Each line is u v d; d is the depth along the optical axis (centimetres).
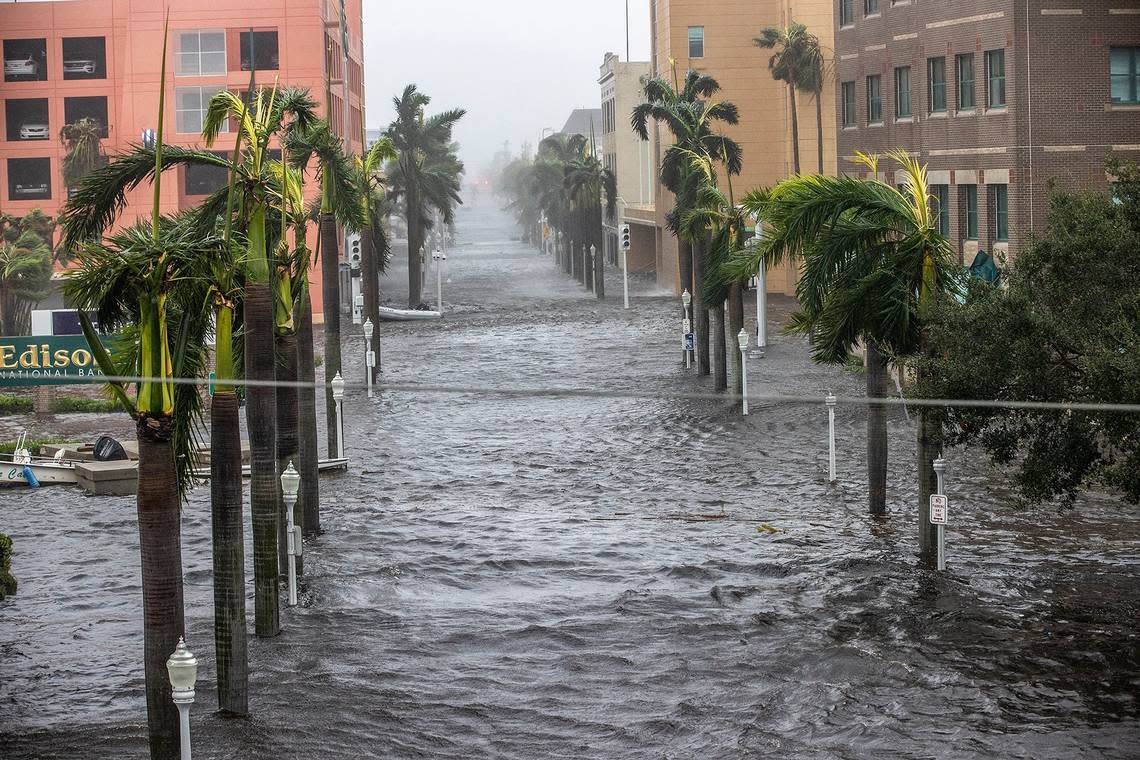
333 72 9694
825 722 1694
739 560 2492
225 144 8419
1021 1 4656
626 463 3547
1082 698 1741
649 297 9562
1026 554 2467
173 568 1552
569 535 2742
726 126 8788
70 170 8306
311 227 8225
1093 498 2909
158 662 1548
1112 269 2017
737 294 4625
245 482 3306
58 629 2188
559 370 5497
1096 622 2048
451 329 7500
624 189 12106
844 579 2330
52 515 3084
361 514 2964
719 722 1716
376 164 5134
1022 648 1939
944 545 2403
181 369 1628
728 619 2144
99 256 1568
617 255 12888
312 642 2070
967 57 5056
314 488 2739
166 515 1544
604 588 2353
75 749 1658
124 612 2283
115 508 3155
